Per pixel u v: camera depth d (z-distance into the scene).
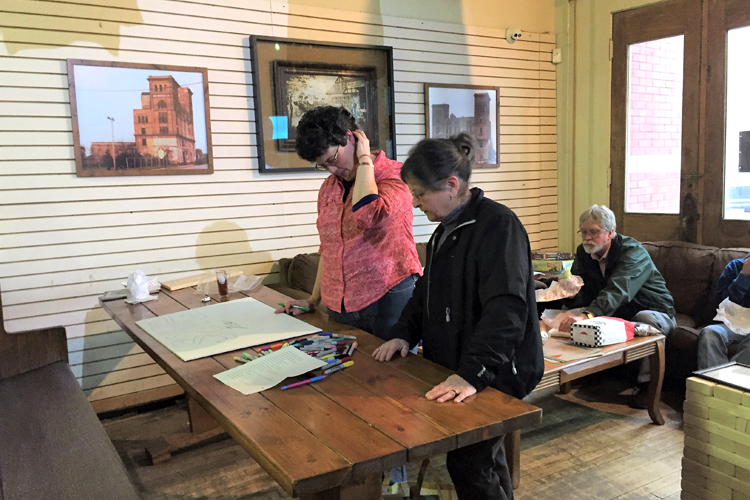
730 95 3.70
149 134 3.17
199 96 3.29
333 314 2.08
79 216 3.04
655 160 4.16
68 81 2.94
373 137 3.87
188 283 2.85
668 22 3.98
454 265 1.53
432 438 1.14
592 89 4.50
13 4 2.81
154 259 3.25
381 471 1.08
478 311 1.53
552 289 3.27
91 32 2.99
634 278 3.09
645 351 2.75
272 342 1.83
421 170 1.47
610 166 4.45
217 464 2.66
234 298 2.54
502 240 1.44
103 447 1.65
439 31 4.11
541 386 2.35
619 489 2.33
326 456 1.08
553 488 2.35
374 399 1.35
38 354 2.37
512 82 4.51
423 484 2.05
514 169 4.58
